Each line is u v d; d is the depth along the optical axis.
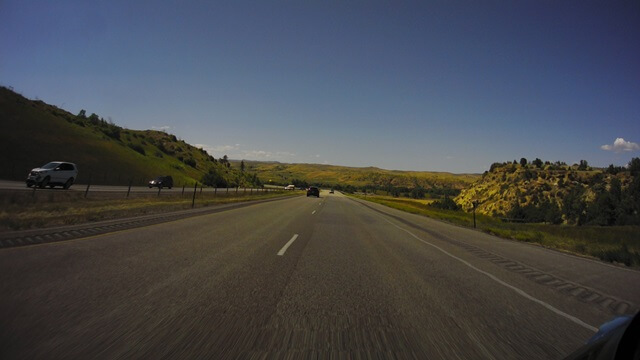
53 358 3.68
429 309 5.87
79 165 60.44
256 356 3.94
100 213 18.23
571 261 12.12
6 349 3.83
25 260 7.82
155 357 3.81
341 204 45.72
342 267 8.95
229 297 6.04
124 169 69.62
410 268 9.21
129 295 5.86
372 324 5.08
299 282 7.27
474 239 17.16
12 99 66.88
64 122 74.94
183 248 10.22
